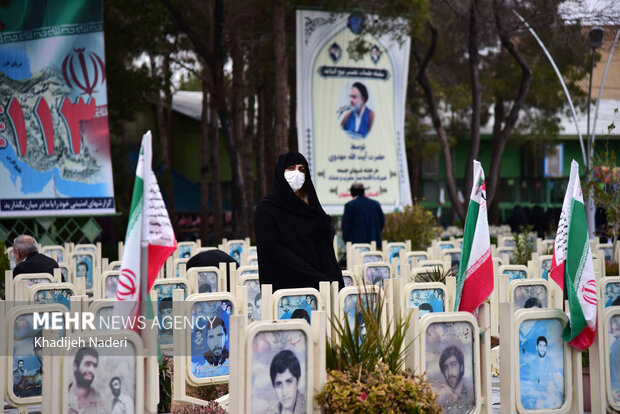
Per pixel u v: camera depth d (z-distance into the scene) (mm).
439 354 7039
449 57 42500
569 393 7527
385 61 31703
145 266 6535
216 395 9836
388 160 31766
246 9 33750
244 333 6242
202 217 42000
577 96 41375
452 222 58938
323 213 9406
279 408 6312
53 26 27250
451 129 49375
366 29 30797
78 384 5918
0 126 26859
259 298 11008
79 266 17016
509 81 40938
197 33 36188
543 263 14961
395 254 19797
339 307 8883
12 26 26953
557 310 7527
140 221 6543
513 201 59469
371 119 31500
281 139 30344
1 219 28328
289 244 9094
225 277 12000
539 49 36344
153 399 6352
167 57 39656
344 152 31094
